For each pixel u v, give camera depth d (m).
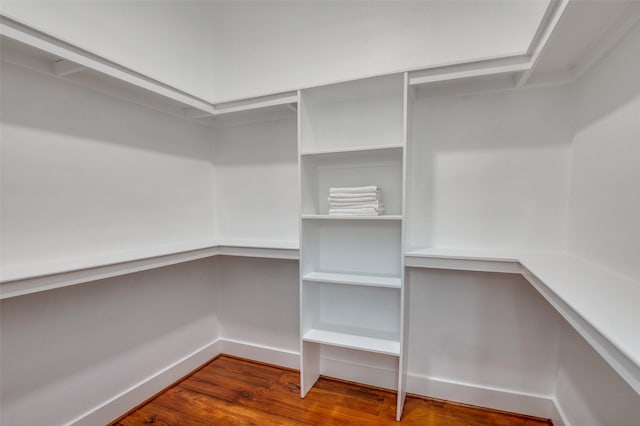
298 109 1.81
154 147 1.95
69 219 1.51
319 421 1.70
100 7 1.63
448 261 1.60
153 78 1.63
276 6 2.16
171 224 2.08
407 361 1.94
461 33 1.72
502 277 1.73
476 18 1.69
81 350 1.57
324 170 2.08
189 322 2.22
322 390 2.00
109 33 1.68
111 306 1.70
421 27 1.80
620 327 0.60
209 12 2.36
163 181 2.02
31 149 1.37
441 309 1.86
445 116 1.79
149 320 1.92
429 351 1.90
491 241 1.73
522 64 1.40
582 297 0.81
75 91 1.53
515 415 1.72
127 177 1.79
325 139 2.07
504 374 1.76
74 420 1.54
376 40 1.90
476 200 1.75
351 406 1.83
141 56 1.86
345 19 1.98
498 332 1.75
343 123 2.02
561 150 1.58
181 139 2.15
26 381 1.37
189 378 2.15
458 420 1.70
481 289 1.77
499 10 1.64
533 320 1.68
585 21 1.07
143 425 1.67
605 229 1.19
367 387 2.03
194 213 2.26
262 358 2.36
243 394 1.96
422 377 1.92
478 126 1.73
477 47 1.69
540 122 1.61
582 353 1.36
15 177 1.32
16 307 1.33
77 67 1.35
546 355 1.66
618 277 1.05
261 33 2.22
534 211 1.64
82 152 1.56
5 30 1.07
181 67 2.13
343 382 2.09
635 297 0.81
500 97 1.68
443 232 1.83
